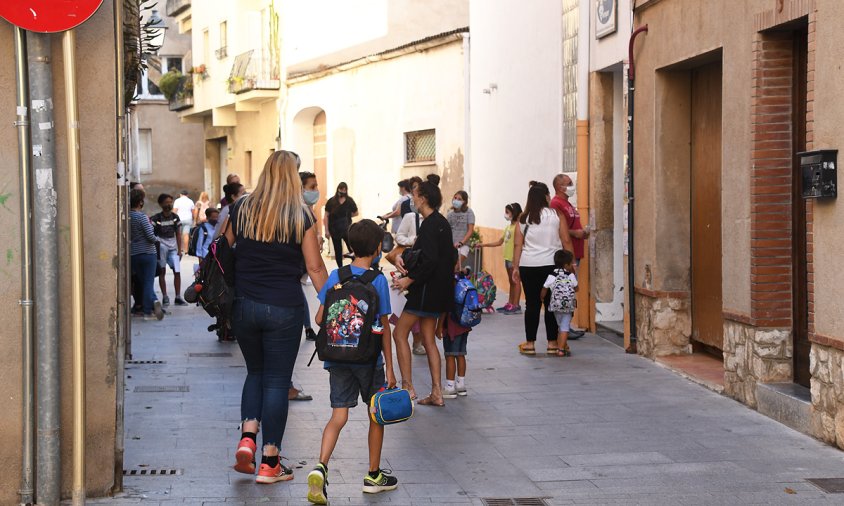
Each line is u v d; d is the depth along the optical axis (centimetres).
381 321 685
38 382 626
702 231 1148
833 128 780
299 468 743
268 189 702
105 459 661
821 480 710
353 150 2973
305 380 1085
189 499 661
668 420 895
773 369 916
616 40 1333
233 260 710
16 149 625
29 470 629
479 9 2161
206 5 3941
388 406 671
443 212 2455
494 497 678
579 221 1374
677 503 664
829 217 786
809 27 813
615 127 1442
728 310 977
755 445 805
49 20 611
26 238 622
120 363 669
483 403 974
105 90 648
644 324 1220
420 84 2561
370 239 690
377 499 673
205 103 3984
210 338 1409
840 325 775
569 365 1173
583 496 680
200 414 914
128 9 932
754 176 914
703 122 1138
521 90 1833
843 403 773
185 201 3259
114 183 652
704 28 1032
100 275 654
